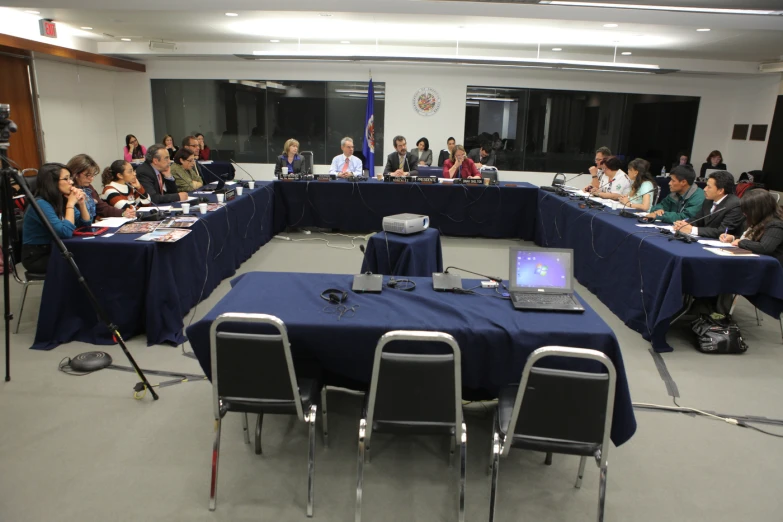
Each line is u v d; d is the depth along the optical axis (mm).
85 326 3080
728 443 2264
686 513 1839
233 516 1768
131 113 9273
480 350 1943
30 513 1751
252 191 5164
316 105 9203
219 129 9359
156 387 2588
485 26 6305
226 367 1693
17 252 3227
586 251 4402
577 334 1892
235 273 4531
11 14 6008
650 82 9125
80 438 2170
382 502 1849
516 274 2264
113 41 7996
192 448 2129
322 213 6133
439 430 1685
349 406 2471
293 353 2021
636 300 3453
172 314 3102
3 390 2525
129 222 3432
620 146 9406
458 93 9062
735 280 3012
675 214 4047
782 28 4680
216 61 8992
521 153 9383
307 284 2352
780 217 3227
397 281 2410
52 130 7527
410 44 8117
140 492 1869
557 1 3961
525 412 1565
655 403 2578
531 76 9023
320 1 4457
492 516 1688
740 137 9070
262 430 2262
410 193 6012
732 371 2943
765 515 1839
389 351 1972
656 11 4320
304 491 1898
